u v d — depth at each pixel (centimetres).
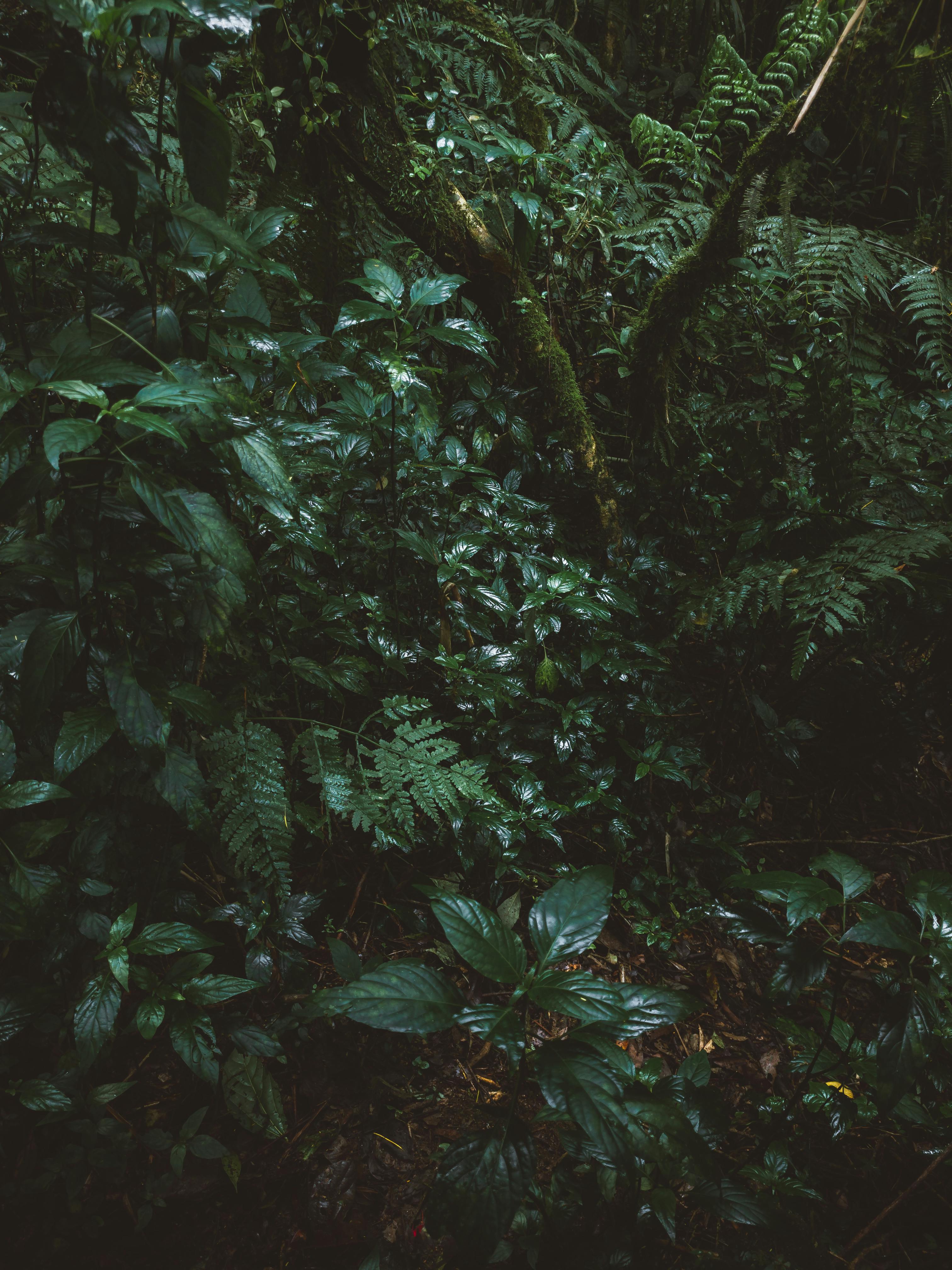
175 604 152
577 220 306
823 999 228
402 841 197
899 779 301
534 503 274
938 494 277
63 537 142
